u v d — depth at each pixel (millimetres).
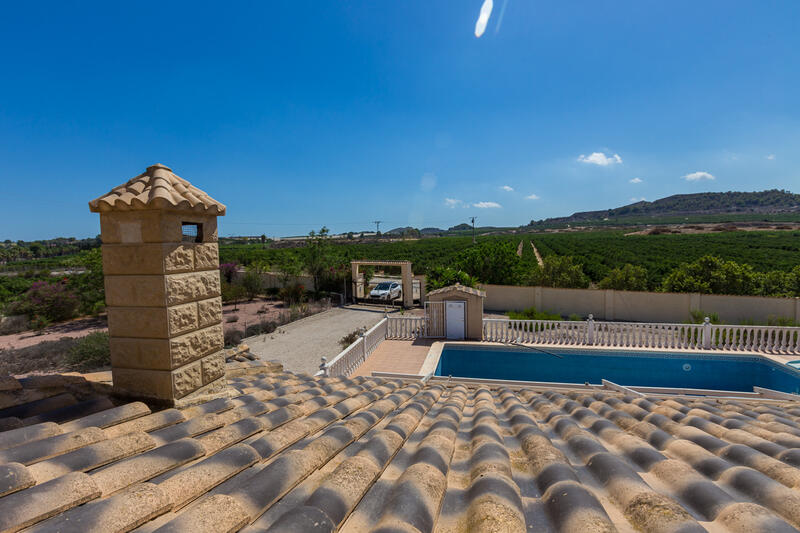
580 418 3572
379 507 1774
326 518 1520
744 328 12016
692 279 18703
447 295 14367
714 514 1664
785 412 4141
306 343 15641
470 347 13641
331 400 3863
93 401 2750
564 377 12469
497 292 21609
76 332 17516
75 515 1427
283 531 1370
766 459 2193
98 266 20547
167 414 2693
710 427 3057
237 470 2014
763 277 19031
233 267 30172
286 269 28266
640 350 12336
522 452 2590
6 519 1342
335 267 26672
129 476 1833
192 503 1705
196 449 2201
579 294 19938
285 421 3004
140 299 2801
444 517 1761
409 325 14922
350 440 2617
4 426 2377
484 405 3988
